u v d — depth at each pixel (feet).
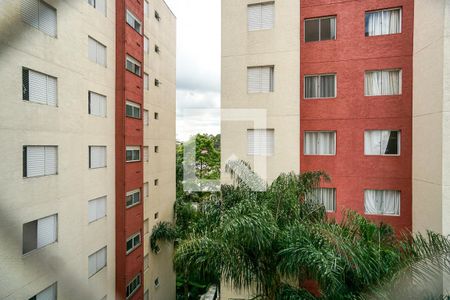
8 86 16.49
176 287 41.78
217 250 12.73
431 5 18.12
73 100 21.85
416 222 20.12
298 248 11.79
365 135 22.26
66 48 21.03
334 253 11.56
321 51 22.84
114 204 27.61
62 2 20.48
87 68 23.62
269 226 12.68
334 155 22.76
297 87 22.16
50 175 19.36
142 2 31.96
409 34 21.02
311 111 23.18
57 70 20.15
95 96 24.94
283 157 22.38
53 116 19.75
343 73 22.43
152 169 37.11
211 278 13.84
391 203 21.66
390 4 21.31
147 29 36.04
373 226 15.46
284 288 13.01
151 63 37.11
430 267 10.96
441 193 17.08
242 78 23.13
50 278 19.01
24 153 17.46
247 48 23.02
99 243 24.97
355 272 11.25
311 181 17.98
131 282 29.04
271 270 13.44
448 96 16.84
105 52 26.40
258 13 22.84
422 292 10.62
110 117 27.02
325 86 23.08
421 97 19.53
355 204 22.29
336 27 22.53
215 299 30.01
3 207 16.11
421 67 19.49
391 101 21.50
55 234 19.75
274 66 22.52
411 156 21.04
